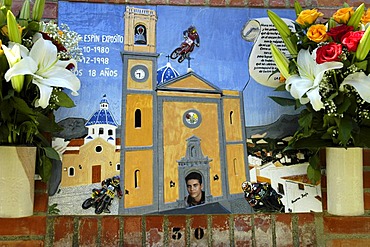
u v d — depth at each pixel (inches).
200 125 57.0
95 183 54.4
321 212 56.7
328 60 45.6
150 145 55.9
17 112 46.6
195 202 55.2
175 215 55.1
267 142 57.4
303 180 56.9
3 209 47.1
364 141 49.5
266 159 57.1
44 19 56.9
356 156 50.8
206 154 56.5
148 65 57.6
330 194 51.9
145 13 58.6
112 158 55.0
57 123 54.6
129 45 57.6
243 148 57.1
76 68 53.9
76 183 54.1
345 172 50.6
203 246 54.8
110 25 57.7
